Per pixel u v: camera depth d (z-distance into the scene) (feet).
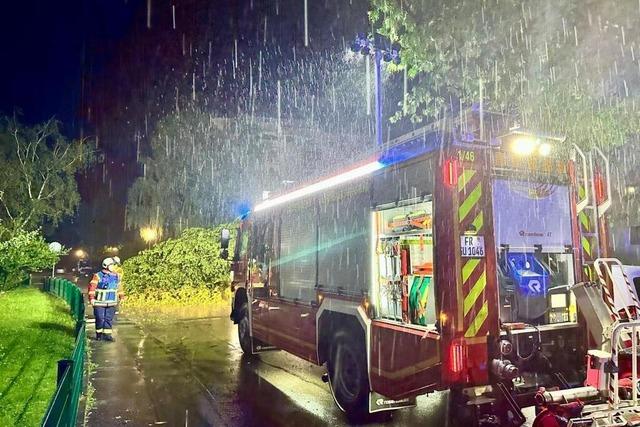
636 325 12.50
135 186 82.12
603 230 17.65
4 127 119.24
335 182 20.12
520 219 16.22
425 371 14.88
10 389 20.83
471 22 19.88
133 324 44.29
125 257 106.32
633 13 18.60
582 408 12.46
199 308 55.42
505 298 15.81
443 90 24.31
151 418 19.02
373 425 18.16
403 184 16.24
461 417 14.85
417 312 15.72
